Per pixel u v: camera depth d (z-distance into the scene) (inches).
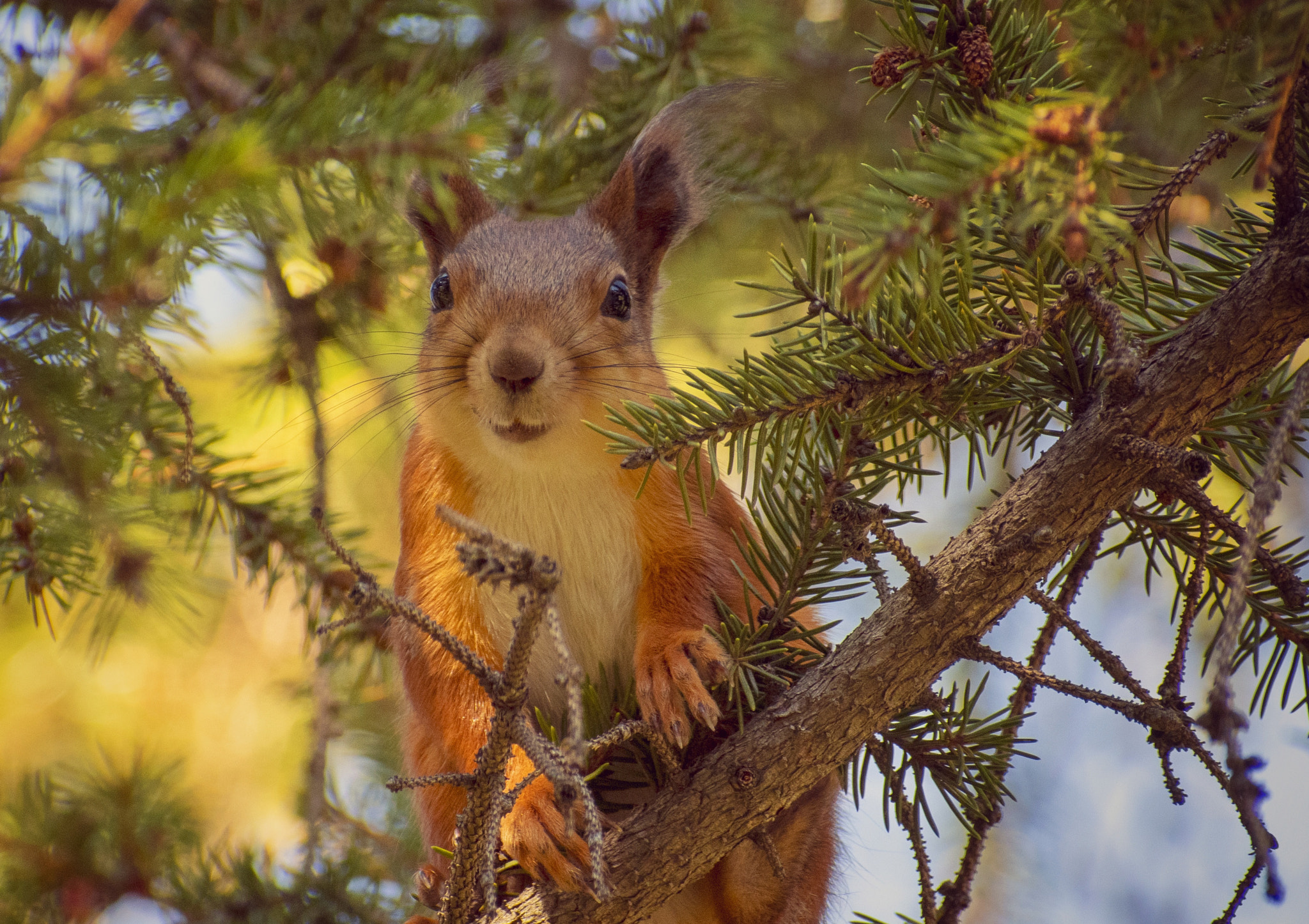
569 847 76.9
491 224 79.7
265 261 79.7
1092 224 75.4
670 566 79.0
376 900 79.4
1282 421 75.3
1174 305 77.3
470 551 75.2
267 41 78.3
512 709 75.6
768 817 76.7
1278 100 75.5
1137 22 75.3
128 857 79.3
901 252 75.4
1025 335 76.3
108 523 78.2
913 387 76.4
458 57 79.4
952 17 77.2
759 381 76.5
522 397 78.5
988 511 76.5
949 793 77.1
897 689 76.5
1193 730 76.0
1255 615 77.2
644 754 77.5
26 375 77.3
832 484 76.9
